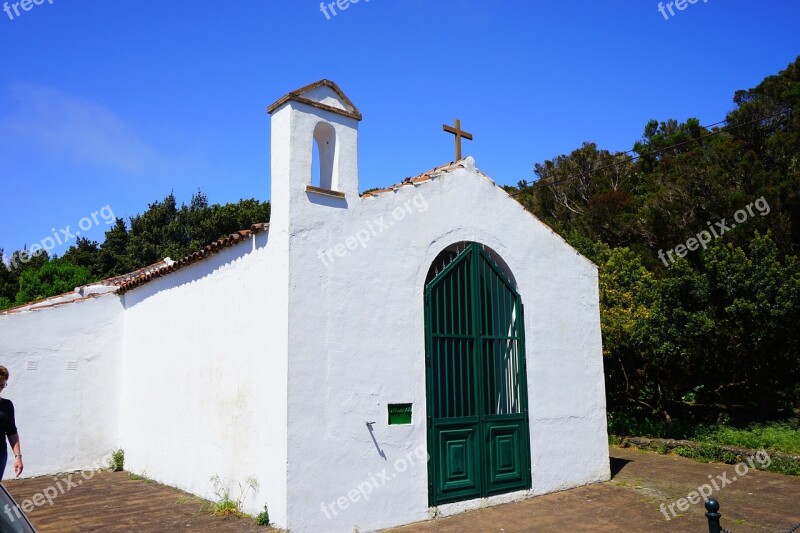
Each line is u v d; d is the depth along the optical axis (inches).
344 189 317.1
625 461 486.6
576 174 1471.5
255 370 307.7
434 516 322.3
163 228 1405.0
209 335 360.5
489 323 380.5
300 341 286.7
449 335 353.1
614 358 614.2
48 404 460.1
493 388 374.3
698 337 527.5
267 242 308.7
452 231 365.1
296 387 281.3
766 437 491.2
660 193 895.7
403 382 323.3
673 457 501.7
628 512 340.5
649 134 1640.0
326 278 301.9
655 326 550.0
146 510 328.5
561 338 415.8
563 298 423.8
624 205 1100.5
